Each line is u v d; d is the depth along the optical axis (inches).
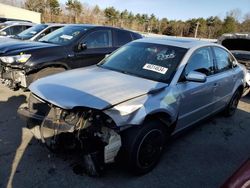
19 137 153.9
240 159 153.5
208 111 177.9
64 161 133.0
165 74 142.8
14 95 226.8
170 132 144.8
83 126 113.0
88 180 120.9
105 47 260.1
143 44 173.0
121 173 128.3
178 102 137.9
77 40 237.9
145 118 120.6
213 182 129.3
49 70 217.6
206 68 167.8
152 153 130.2
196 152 156.4
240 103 272.2
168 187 122.3
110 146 112.3
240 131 194.7
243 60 306.8
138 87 128.7
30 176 120.6
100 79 137.2
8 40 265.1
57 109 116.8
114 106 112.5
